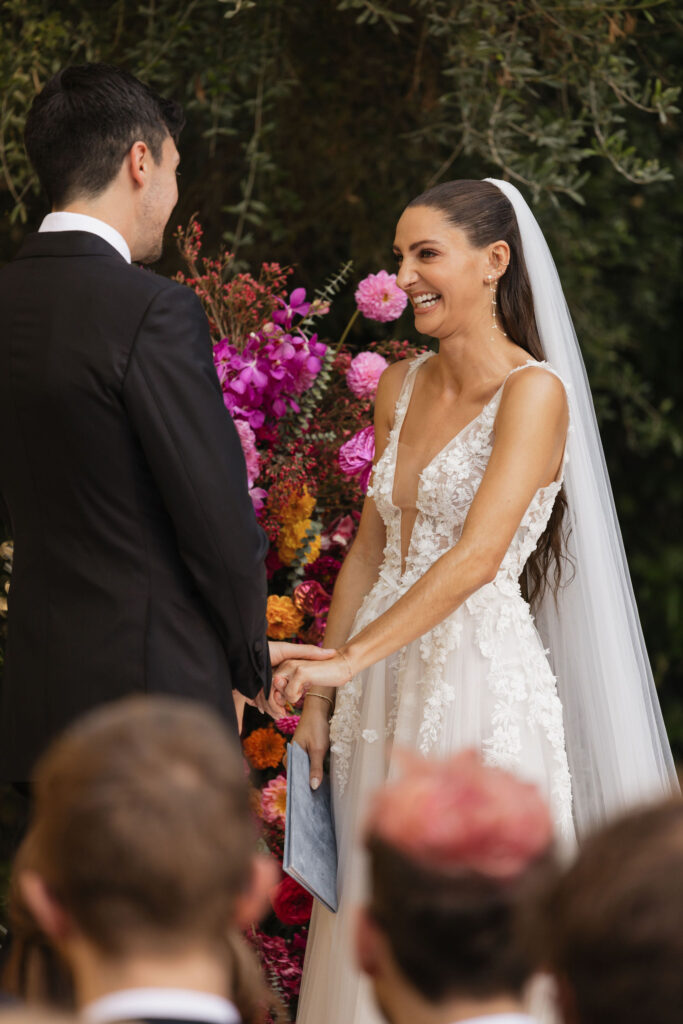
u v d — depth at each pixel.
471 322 3.47
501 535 3.20
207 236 6.38
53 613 2.84
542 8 5.12
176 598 2.82
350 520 4.34
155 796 1.40
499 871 1.36
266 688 3.04
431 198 3.46
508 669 3.35
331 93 6.21
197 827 1.40
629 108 6.78
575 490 3.61
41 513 2.86
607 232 6.80
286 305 4.23
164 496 2.74
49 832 1.43
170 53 5.38
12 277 2.87
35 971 1.94
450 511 3.41
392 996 1.46
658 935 1.28
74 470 2.76
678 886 1.30
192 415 2.71
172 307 2.75
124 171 2.90
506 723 3.30
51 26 5.05
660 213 7.15
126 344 2.70
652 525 8.16
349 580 3.77
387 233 6.50
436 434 3.54
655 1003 1.28
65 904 1.42
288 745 3.52
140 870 1.37
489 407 3.40
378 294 4.45
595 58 5.33
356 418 4.38
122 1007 1.40
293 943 4.20
